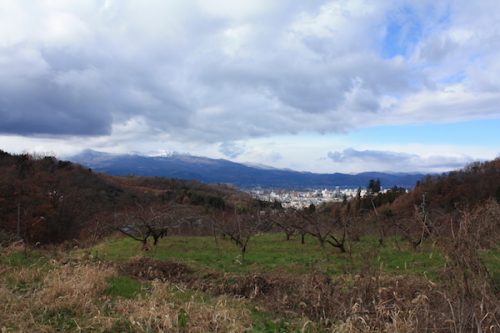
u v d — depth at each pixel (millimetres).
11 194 42625
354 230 22297
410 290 9727
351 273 12117
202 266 16844
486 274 7105
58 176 60344
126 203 57875
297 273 14477
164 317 7473
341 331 7250
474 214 9234
